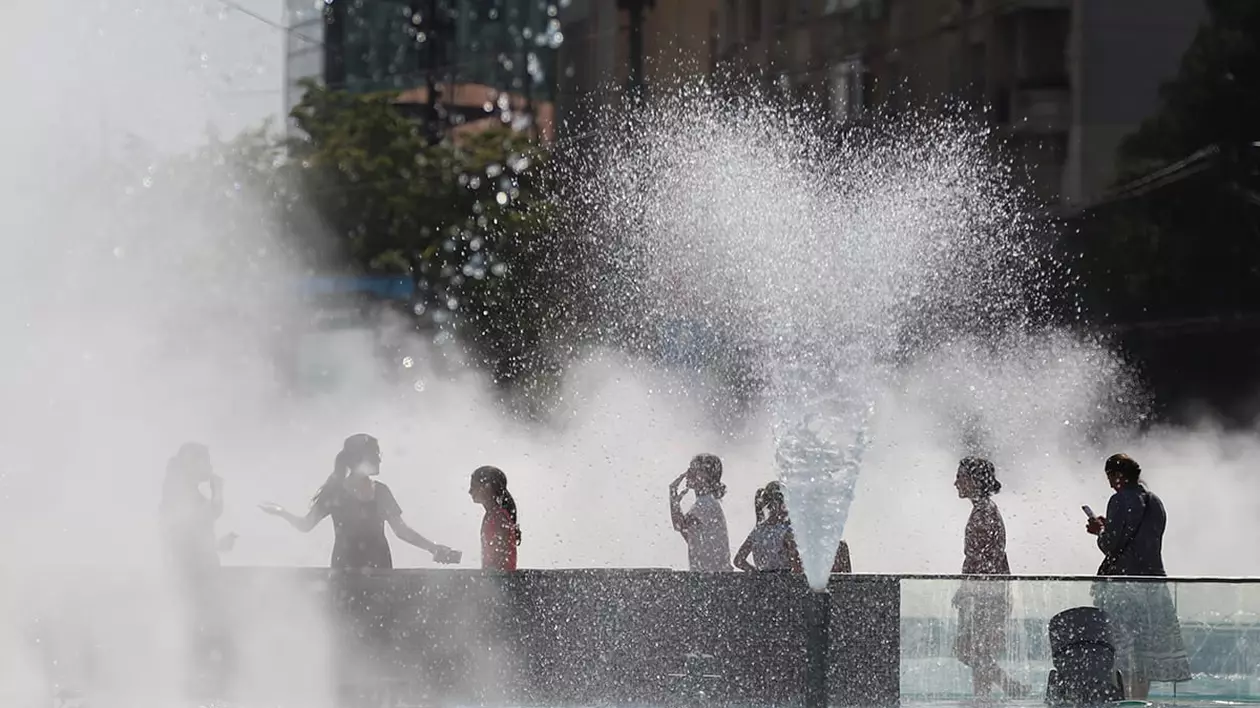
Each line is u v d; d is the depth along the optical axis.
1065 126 112.25
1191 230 98.38
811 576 25.03
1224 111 98.56
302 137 113.00
